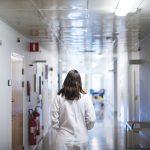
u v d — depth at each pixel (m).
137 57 8.19
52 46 8.33
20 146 5.32
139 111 8.17
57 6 3.64
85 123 2.89
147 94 6.79
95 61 15.91
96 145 6.61
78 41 7.25
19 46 5.34
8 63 4.50
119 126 9.74
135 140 6.24
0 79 4.02
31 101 6.44
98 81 25.83
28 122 6.13
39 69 7.48
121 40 7.12
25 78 5.83
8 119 4.44
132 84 8.73
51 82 10.21
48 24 4.85
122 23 4.87
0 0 3.31
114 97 14.10
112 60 14.62
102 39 6.91
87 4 3.57
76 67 21.98
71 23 4.84
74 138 2.80
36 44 6.34
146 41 6.76
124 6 3.58
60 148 2.81
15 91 4.94
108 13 4.09
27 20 4.40
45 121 8.48
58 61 13.75
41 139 7.49
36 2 3.42
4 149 4.20
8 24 4.56
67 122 2.83
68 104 2.86
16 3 3.44
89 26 5.15
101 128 9.28
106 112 14.45
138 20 4.62
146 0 3.39
